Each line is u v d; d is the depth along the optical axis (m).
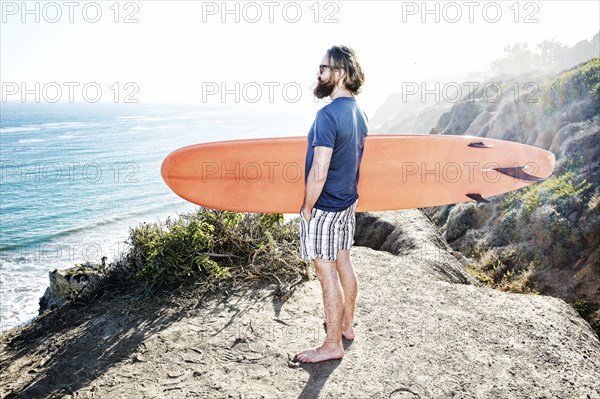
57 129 80.75
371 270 3.95
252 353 2.56
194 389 2.26
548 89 19.42
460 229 14.93
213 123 112.56
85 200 30.08
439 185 3.63
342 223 2.25
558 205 12.09
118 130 81.44
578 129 15.30
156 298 3.23
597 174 12.58
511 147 3.76
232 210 3.38
